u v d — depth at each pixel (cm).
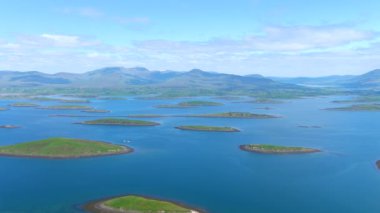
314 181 17912
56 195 15538
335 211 14262
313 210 14325
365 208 14562
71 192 15912
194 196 15612
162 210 13550
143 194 15762
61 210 13950
